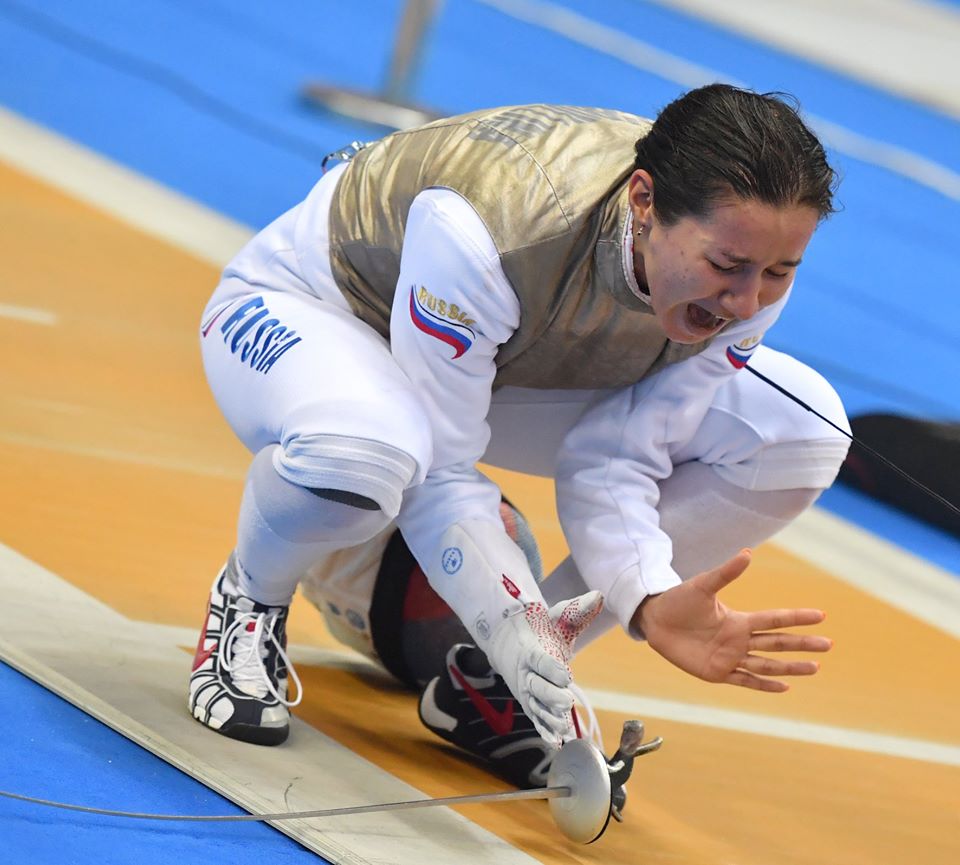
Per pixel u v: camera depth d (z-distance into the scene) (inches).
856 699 416.5
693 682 400.2
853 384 750.5
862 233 993.5
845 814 334.0
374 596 338.6
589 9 1375.5
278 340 296.0
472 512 290.2
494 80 1136.8
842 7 1547.7
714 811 320.5
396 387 283.9
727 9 1465.3
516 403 323.3
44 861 229.3
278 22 1187.9
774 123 243.3
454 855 262.8
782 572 519.2
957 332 867.4
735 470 323.3
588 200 272.2
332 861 250.7
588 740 270.8
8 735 269.6
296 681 299.3
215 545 409.7
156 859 238.8
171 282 669.3
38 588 344.5
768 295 251.0
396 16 1269.7
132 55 1042.7
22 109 891.4
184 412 519.8
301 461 276.5
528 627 275.3
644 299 269.6
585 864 273.9
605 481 310.2
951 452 617.0
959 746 398.0
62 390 506.9
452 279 273.6
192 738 286.7
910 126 1237.1
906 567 558.9
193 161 870.4
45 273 634.2
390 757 308.2
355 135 973.8
